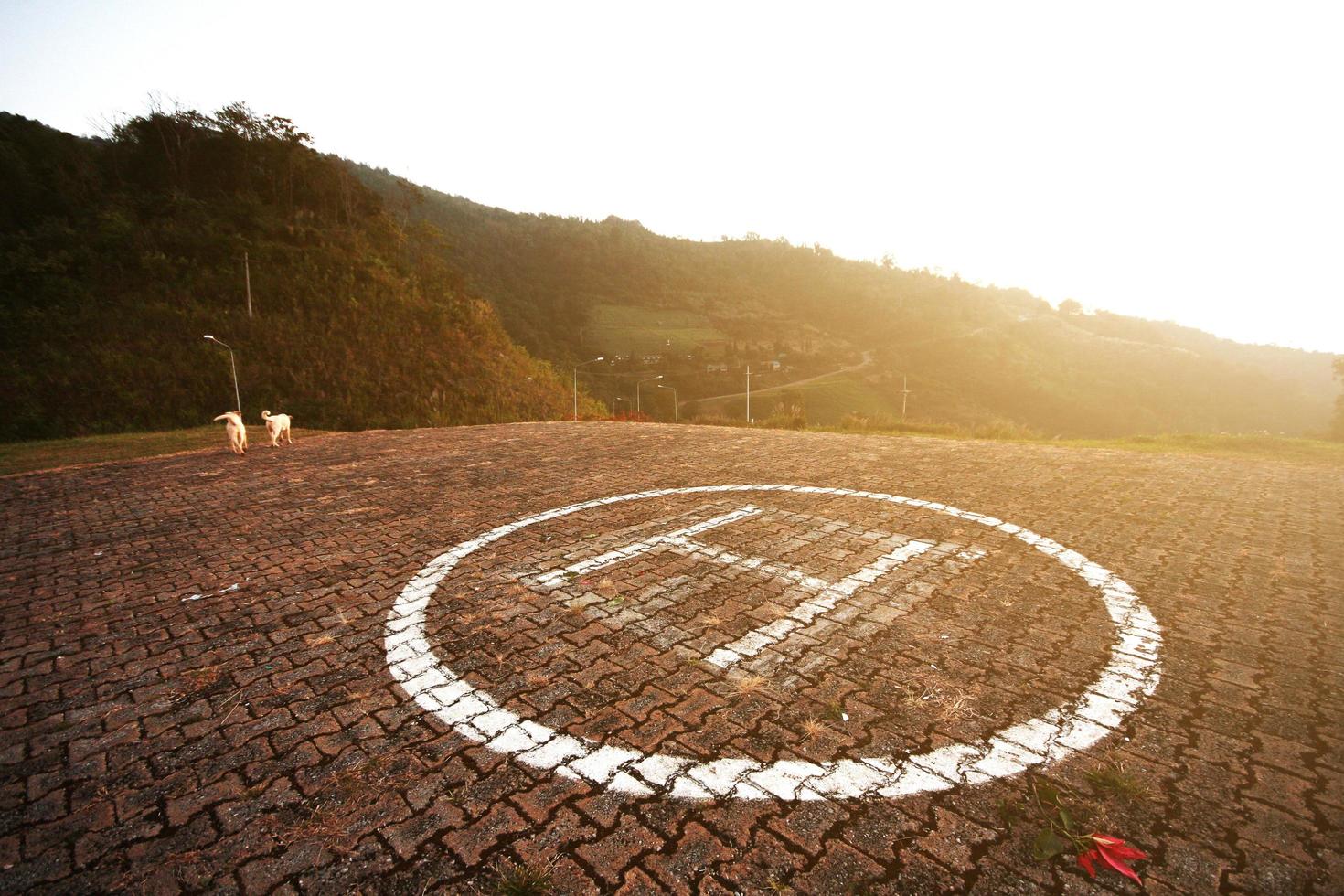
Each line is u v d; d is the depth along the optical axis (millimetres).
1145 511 6559
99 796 2535
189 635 4027
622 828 2285
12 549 6156
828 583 4598
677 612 4145
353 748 2795
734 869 2096
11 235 36719
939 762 2619
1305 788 2438
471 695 3201
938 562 5023
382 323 40344
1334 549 5285
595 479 8688
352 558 5473
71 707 3217
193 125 47781
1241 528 5945
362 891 2033
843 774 2551
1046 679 3252
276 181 49406
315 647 3781
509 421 37594
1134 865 2078
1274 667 3350
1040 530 5891
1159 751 2672
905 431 18125
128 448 13234
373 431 16203
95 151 48125
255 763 2719
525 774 2590
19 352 29047
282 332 35969
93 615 4406
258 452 12352
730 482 8297
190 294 35938
